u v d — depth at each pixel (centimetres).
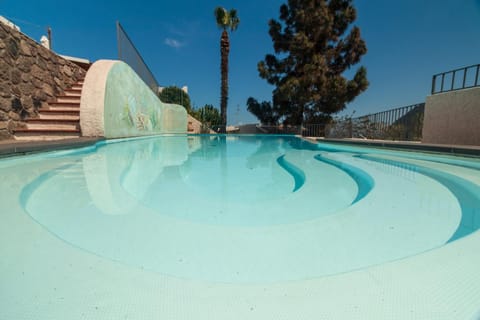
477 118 457
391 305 67
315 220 140
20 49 484
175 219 141
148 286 77
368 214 149
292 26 1527
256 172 317
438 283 76
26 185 190
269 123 1778
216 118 2053
